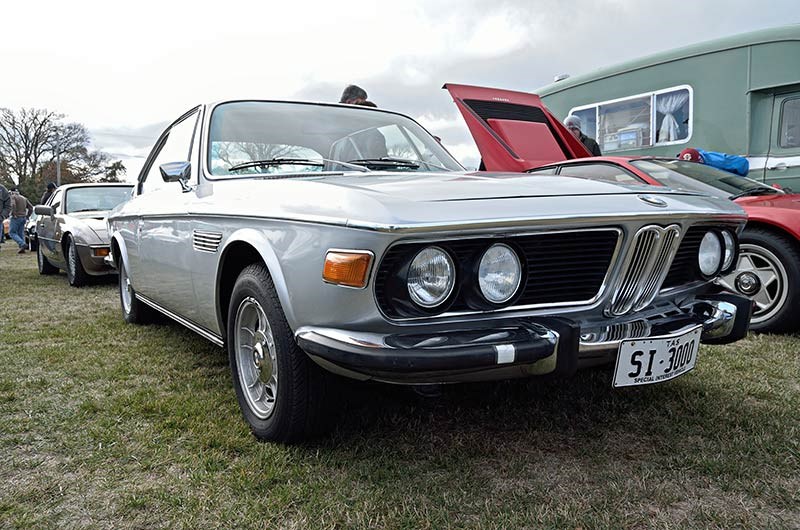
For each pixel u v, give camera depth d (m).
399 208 1.84
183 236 2.97
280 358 2.15
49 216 7.80
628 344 2.04
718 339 2.42
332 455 2.20
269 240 2.19
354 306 1.88
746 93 6.38
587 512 1.86
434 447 2.29
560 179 2.40
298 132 3.11
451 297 1.90
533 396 2.78
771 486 2.02
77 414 2.65
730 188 4.45
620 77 7.50
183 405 2.71
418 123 3.61
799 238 3.90
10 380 3.13
